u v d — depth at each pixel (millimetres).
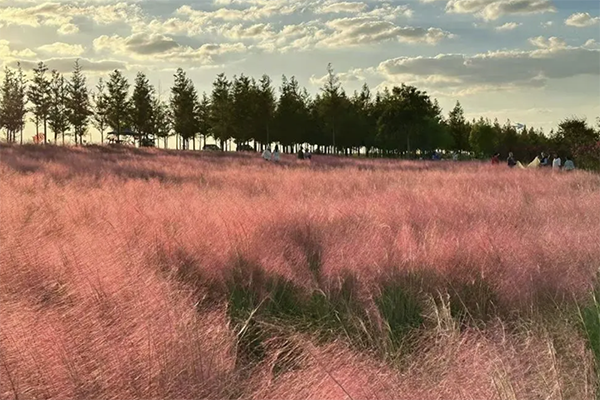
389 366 3857
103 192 10812
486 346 3904
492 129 78625
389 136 67625
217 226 6996
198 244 6367
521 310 5043
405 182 16266
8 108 67125
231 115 70562
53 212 8211
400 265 5816
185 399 3248
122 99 69312
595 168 31844
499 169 26844
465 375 3498
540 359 3865
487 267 5777
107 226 6973
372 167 31344
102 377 3287
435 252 6039
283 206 8422
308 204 9367
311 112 77312
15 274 5043
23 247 5766
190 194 11445
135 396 3205
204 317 4430
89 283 4727
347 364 3604
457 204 9742
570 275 5730
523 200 11633
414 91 65312
